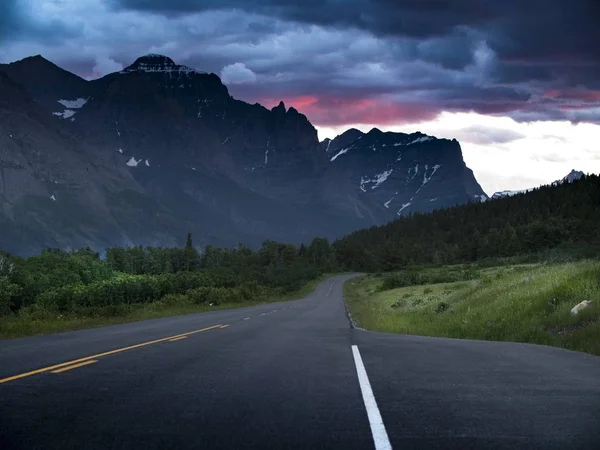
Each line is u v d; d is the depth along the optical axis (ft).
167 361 36.60
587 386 26.91
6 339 57.77
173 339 55.83
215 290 208.33
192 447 16.76
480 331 70.49
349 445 16.94
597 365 34.76
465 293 141.28
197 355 40.29
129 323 92.02
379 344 49.78
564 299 72.69
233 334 64.13
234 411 21.40
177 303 170.81
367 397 24.03
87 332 68.59
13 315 117.60
